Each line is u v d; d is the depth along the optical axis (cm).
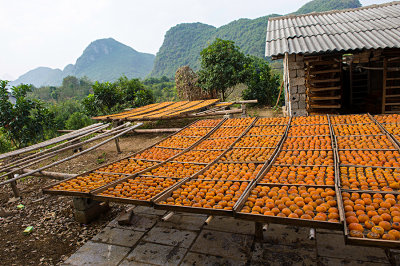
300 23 1169
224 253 391
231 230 447
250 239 417
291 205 345
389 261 335
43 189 496
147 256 407
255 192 392
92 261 411
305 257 362
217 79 1661
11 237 529
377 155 500
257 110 1522
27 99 1348
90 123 1684
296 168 481
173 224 487
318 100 1037
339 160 495
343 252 362
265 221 319
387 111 940
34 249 483
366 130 648
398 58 881
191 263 379
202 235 442
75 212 559
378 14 1109
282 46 949
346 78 1403
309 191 389
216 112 1151
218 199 390
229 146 660
